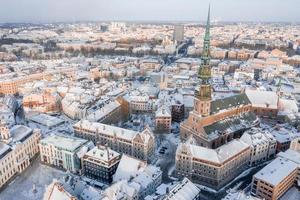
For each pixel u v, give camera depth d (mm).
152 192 149375
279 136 199625
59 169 176375
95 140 197750
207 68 181375
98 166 161875
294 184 160875
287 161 161625
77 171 171875
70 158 169875
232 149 166250
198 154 160750
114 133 188000
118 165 158500
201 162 158625
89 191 136625
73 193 132625
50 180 165000
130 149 184250
